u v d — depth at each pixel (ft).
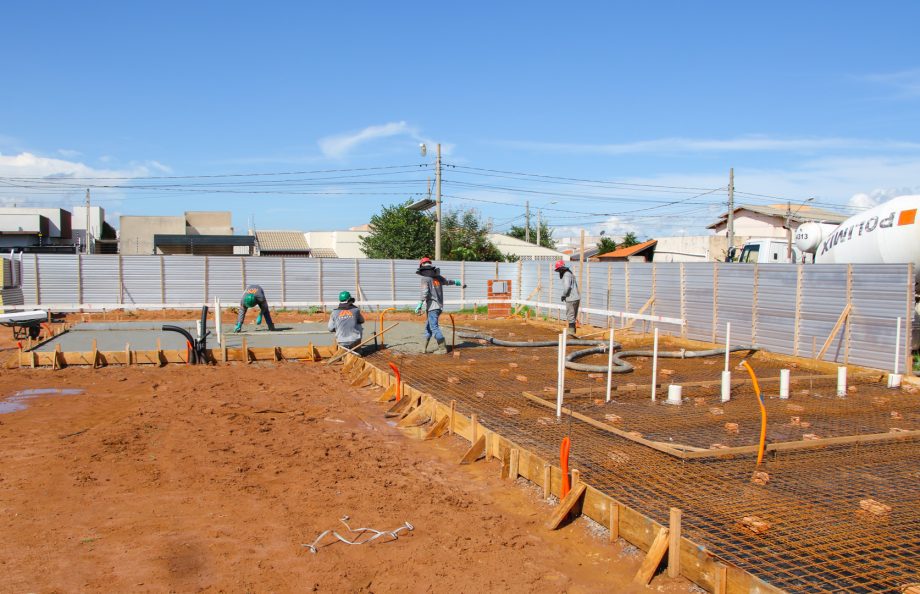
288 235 163.43
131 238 141.49
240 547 15.28
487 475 20.75
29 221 126.93
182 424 26.37
